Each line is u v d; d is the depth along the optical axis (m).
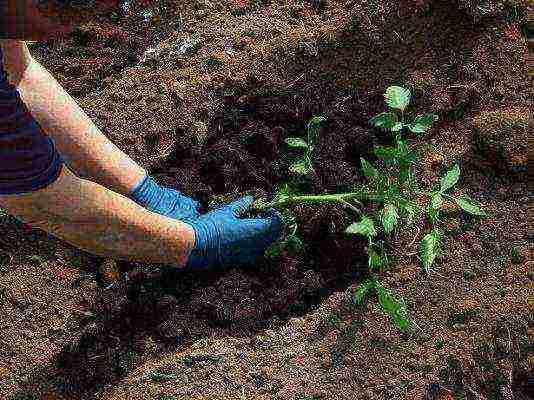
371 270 1.82
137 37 2.30
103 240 1.72
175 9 2.30
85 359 1.84
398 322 1.70
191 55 2.20
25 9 1.41
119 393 1.78
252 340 1.82
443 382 1.71
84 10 1.38
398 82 2.10
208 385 1.76
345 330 1.80
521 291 1.78
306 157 1.92
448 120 2.04
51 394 1.81
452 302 1.79
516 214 1.88
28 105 1.78
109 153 1.87
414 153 1.88
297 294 1.90
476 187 1.93
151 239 1.77
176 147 2.07
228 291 1.89
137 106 2.14
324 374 1.76
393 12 2.14
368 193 1.84
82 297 1.92
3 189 1.54
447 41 2.11
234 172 2.03
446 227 1.88
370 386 1.73
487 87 2.03
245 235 1.89
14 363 1.84
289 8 2.23
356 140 2.04
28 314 1.89
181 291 1.91
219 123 2.10
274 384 1.75
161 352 1.83
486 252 1.84
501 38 2.06
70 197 1.62
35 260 1.96
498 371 1.73
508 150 1.92
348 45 2.14
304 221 1.95
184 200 1.95
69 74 2.27
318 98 2.10
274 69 2.14
